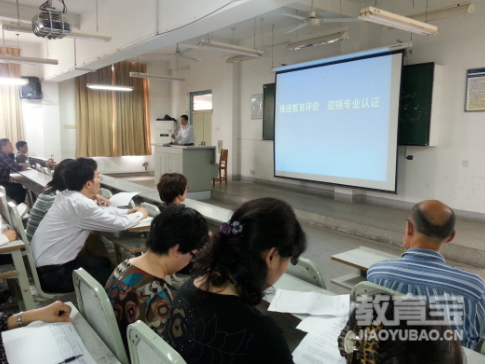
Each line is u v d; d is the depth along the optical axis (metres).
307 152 6.34
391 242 4.26
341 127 5.71
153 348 0.78
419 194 5.20
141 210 2.48
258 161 7.92
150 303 1.22
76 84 8.98
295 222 0.85
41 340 1.11
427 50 4.96
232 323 0.79
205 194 7.04
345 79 5.59
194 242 1.25
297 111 6.44
